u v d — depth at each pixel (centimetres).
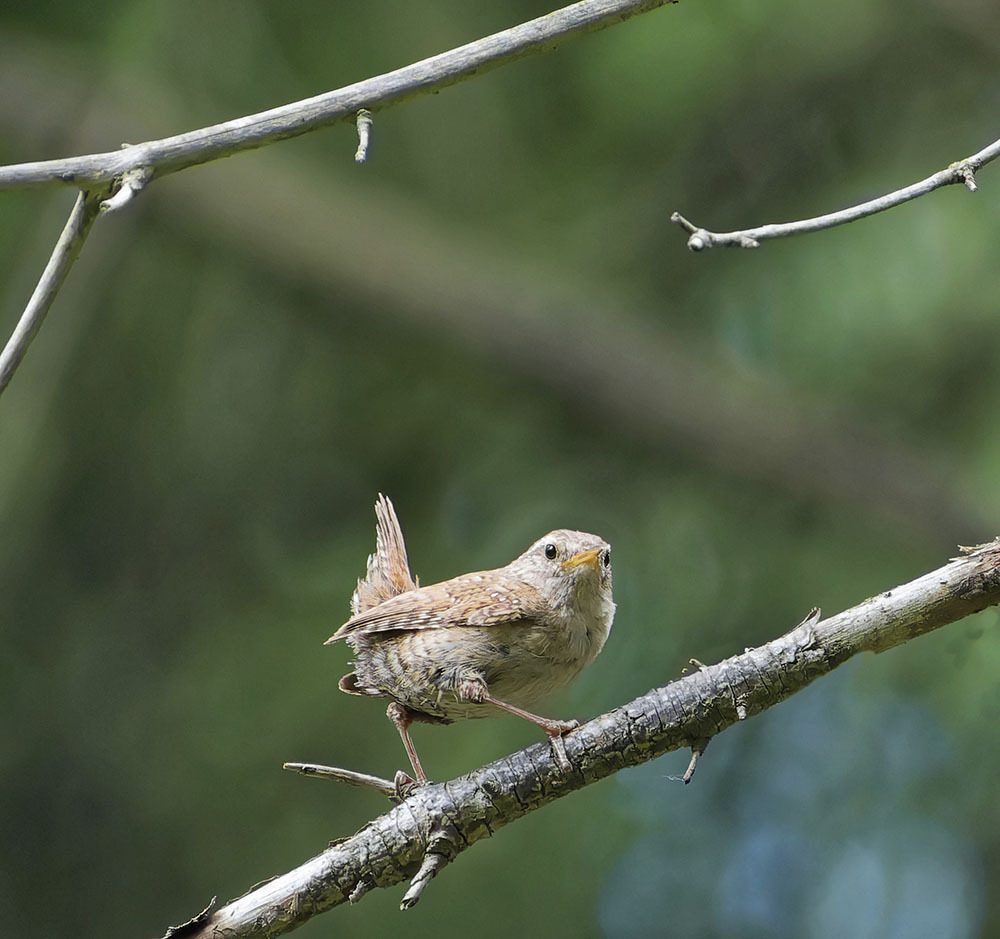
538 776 538
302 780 1028
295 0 1114
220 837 1027
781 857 1011
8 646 1096
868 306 1080
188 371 1181
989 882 948
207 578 1138
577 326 1152
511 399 1188
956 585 526
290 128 505
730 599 1087
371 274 1158
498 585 666
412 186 1207
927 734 984
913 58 1141
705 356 1165
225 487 1163
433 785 545
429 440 1190
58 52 1137
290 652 1078
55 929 1020
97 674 1102
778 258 1134
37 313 495
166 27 1123
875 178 1109
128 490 1152
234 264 1192
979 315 1051
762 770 1034
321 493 1170
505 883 1001
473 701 638
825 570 1092
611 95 1134
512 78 1143
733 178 1160
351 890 539
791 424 1118
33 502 1125
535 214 1202
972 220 1060
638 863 1023
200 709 1077
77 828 1054
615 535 1138
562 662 673
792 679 534
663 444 1148
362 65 1106
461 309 1166
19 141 1123
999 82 1123
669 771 1050
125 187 478
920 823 978
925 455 1098
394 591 743
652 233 1180
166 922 1012
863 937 968
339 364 1202
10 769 1066
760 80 1145
